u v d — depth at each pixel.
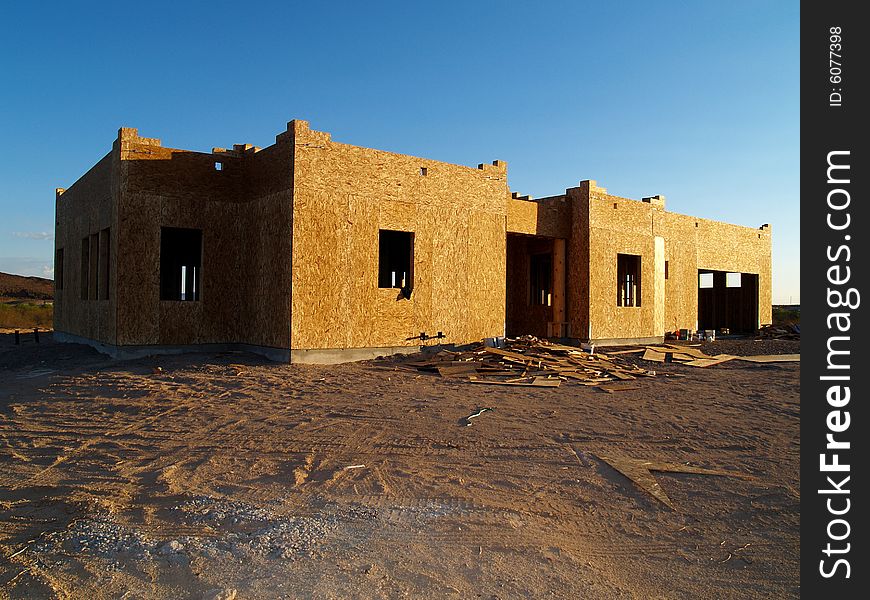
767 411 10.46
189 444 8.02
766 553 5.00
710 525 5.58
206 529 5.26
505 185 18.69
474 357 15.17
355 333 15.29
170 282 20.27
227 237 16.14
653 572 4.64
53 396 10.99
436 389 12.03
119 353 14.62
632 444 8.23
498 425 9.11
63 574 4.42
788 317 43.12
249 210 16.03
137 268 14.89
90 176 17.77
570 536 5.27
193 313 15.62
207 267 15.84
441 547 4.95
